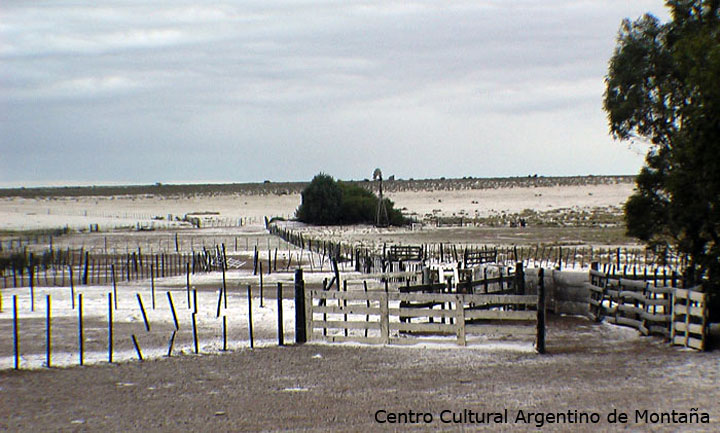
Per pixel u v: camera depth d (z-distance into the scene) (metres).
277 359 23.03
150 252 77.50
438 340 25.23
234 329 29.42
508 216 150.00
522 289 30.84
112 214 179.00
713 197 25.16
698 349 22.84
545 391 18.17
